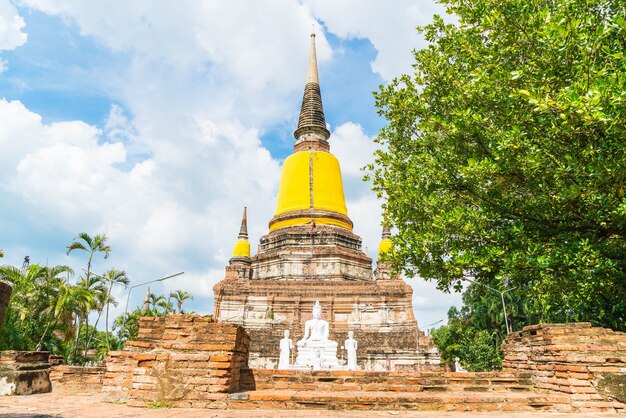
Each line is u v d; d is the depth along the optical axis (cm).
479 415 803
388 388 1027
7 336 2864
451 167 1327
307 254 4175
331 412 811
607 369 928
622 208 959
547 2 1218
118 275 4103
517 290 1753
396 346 3544
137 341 1029
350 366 2697
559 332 1036
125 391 948
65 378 1153
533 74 1051
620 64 931
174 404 856
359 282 3931
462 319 5384
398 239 1520
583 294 1245
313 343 2467
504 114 1227
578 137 1035
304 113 5156
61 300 3234
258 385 1040
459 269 1280
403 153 1667
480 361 4119
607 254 1177
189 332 944
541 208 1176
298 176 4688
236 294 3922
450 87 1536
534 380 1075
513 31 1102
